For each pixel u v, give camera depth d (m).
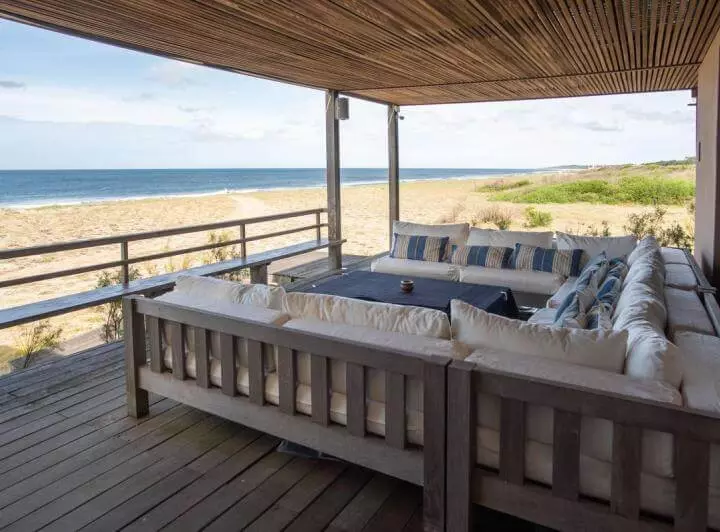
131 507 2.08
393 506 2.10
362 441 2.06
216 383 2.57
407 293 4.36
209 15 3.09
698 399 1.58
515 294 5.09
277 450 2.51
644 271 3.02
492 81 5.48
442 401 1.77
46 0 2.80
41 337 6.52
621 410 1.52
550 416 1.72
